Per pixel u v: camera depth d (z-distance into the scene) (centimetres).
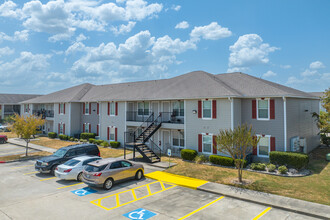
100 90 3688
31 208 1116
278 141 1881
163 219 988
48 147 2933
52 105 4159
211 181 1512
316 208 1070
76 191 1359
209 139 2088
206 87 2236
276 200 1173
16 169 1909
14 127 2394
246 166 1839
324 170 1736
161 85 2820
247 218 993
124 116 2831
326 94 2355
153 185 1465
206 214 1035
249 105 2027
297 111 2128
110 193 1319
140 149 2159
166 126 2386
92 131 3509
